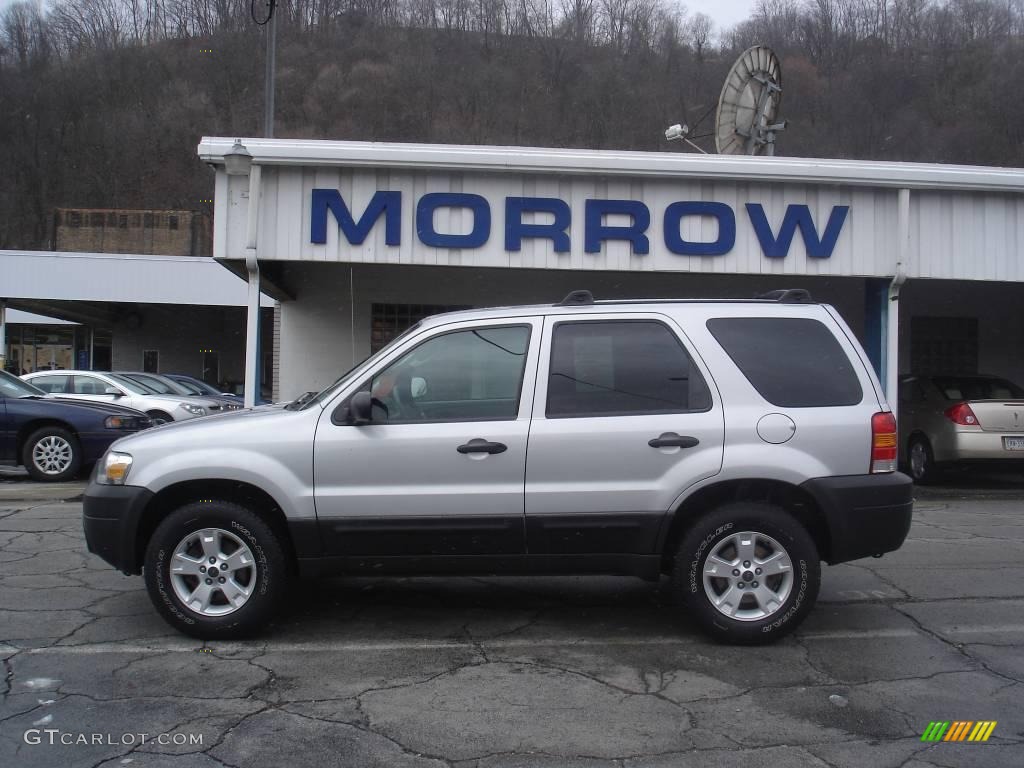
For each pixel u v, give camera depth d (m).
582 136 47.66
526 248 11.15
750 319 5.08
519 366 4.98
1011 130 37.56
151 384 16.81
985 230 11.42
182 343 35.56
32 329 36.62
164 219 41.31
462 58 52.97
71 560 6.96
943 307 16.14
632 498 4.83
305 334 14.43
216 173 10.91
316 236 10.92
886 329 11.56
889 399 11.47
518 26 54.97
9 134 60.25
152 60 61.44
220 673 4.50
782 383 4.96
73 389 15.70
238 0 45.62
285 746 3.69
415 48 53.78
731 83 14.96
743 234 11.30
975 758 3.61
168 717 3.97
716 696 4.25
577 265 11.18
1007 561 7.26
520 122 49.34
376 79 51.62
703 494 4.91
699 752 3.65
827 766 3.53
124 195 59.81
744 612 4.90
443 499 4.81
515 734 3.81
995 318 16.22
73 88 60.84
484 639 5.10
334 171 10.96
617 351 5.01
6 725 3.87
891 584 6.45
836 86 40.94
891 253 11.38
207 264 29.52
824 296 15.48
